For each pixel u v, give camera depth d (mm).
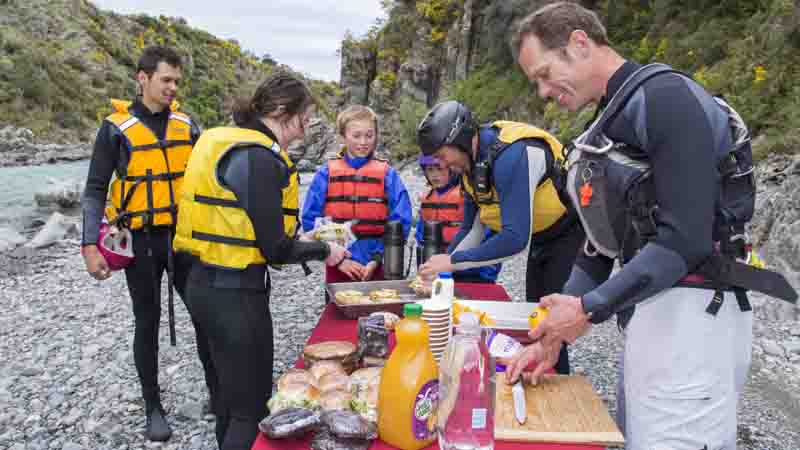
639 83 1417
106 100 71312
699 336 1425
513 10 30312
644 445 1501
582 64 1533
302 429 1441
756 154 9039
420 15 43688
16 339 5645
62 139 55219
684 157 1304
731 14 16031
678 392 1441
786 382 4203
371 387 1600
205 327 2129
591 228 1572
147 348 3361
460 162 2326
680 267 1313
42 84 57781
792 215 6508
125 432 3637
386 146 41906
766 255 6547
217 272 2070
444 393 1376
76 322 6137
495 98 29344
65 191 16203
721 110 1432
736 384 1527
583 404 1611
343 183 3594
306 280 7582
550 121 21016
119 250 3020
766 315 5355
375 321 1944
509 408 1590
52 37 79062
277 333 5461
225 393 2164
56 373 4723
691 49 15797
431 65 42344
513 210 2230
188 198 2072
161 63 3059
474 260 2283
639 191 1408
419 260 3883
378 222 3602
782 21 11305
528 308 2146
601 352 4852
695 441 1448
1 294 7391
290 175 2123
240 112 2156
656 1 20328
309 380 1656
